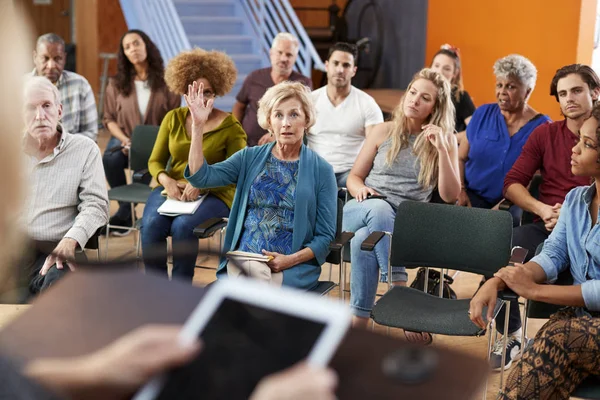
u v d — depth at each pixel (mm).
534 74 3906
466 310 2764
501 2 6391
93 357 374
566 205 2602
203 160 3160
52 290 411
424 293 2939
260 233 3051
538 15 6000
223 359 370
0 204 333
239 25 8141
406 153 3529
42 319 395
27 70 341
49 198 3104
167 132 3721
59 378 367
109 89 4953
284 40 4902
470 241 2957
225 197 3617
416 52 7945
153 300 402
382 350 377
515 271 2488
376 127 3672
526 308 2689
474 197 4023
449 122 3490
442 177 3420
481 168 3996
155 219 3580
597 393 2258
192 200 3555
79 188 3158
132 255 459
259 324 385
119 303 398
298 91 3059
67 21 10047
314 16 9742
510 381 2295
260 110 3125
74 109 4672
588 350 2221
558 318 2426
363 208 3383
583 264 2516
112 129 4883
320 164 3090
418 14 7848
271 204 3055
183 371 369
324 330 382
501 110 3975
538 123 3922
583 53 5703
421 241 3021
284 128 3023
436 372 366
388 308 2770
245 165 3150
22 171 340
